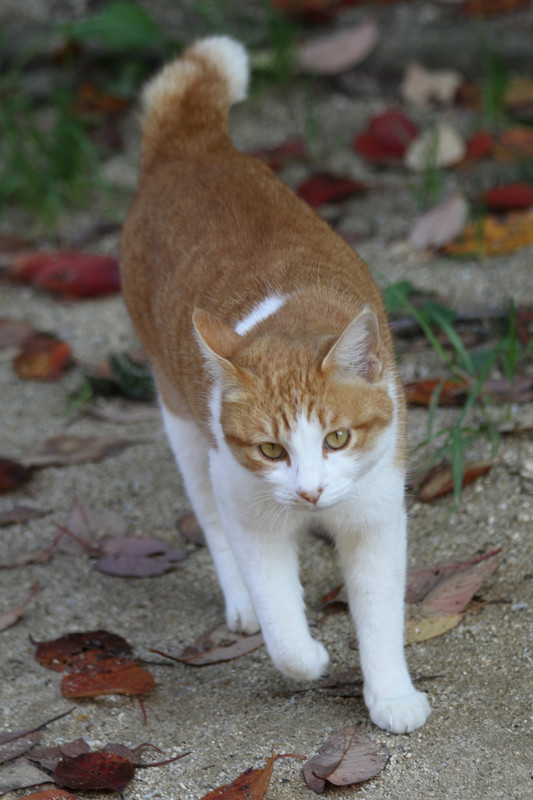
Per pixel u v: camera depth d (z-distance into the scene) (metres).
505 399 4.89
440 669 3.60
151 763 3.26
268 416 3.19
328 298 3.52
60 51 8.15
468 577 3.92
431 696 3.48
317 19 8.30
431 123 7.44
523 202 6.24
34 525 4.70
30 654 3.88
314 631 3.90
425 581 3.97
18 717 3.52
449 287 5.83
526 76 7.63
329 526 3.49
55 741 3.39
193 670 3.78
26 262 6.52
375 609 3.39
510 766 3.14
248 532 3.43
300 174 7.12
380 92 7.86
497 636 3.70
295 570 3.56
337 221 6.59
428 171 6.59
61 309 6.37
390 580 3.39
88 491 4.89
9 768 3.25
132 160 7.64
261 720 3.45
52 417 5.48
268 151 7.20
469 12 8.02
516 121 7.12
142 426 5.36
